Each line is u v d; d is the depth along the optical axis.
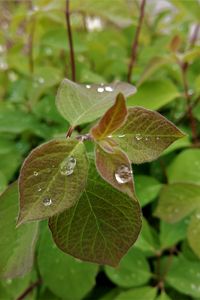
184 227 0.30
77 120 0.21
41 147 0.18
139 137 0.19
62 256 0.27
